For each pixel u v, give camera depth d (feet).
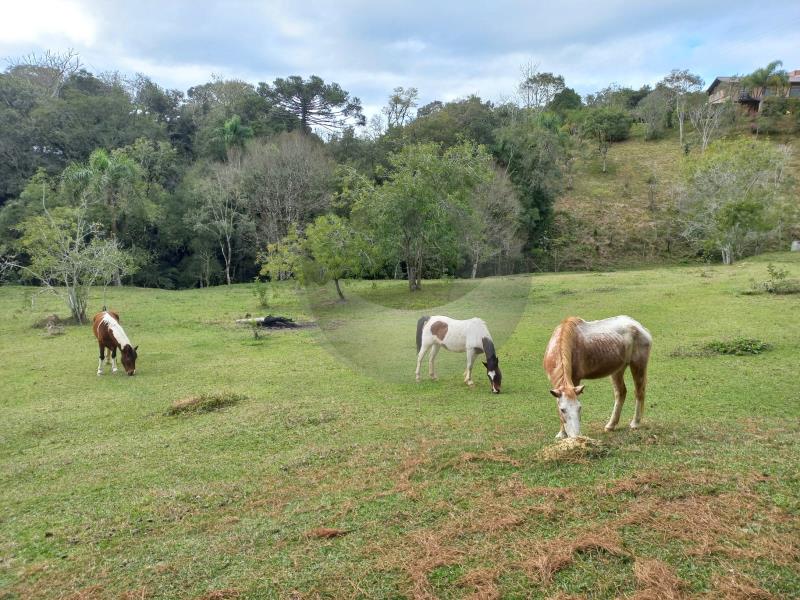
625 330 19.27
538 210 128.26
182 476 19.48
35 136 127.34
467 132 128.98
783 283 57.98
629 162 201.67
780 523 11.50
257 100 159.53
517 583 10.32
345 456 19.60
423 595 10.23
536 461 16.31
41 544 14.92
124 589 11.94
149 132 143.54
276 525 14.19
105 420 28.99
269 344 49.75
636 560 10.57
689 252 143.95
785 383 27.22
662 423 20.83
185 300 85.15
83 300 68.23
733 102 215.51
